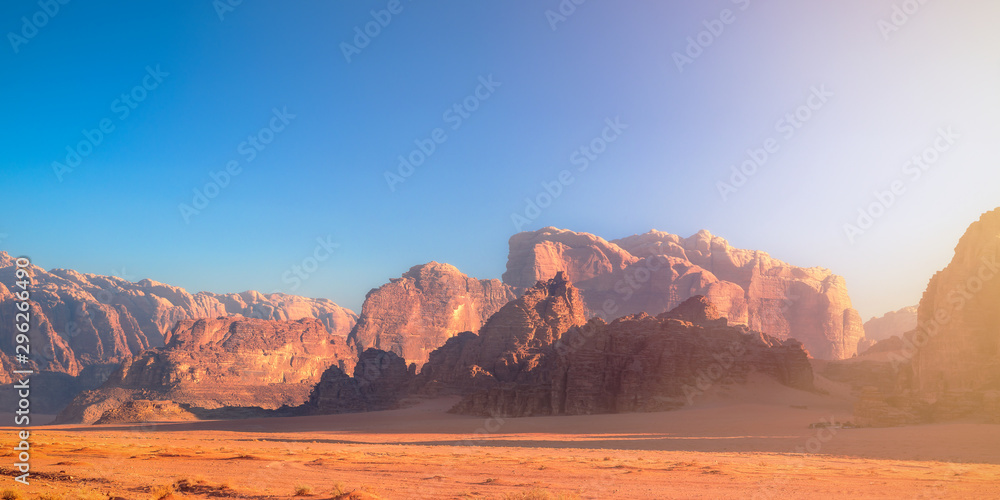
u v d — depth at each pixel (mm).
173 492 29203
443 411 173625
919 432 70688
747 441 72312
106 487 30984
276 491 30172
